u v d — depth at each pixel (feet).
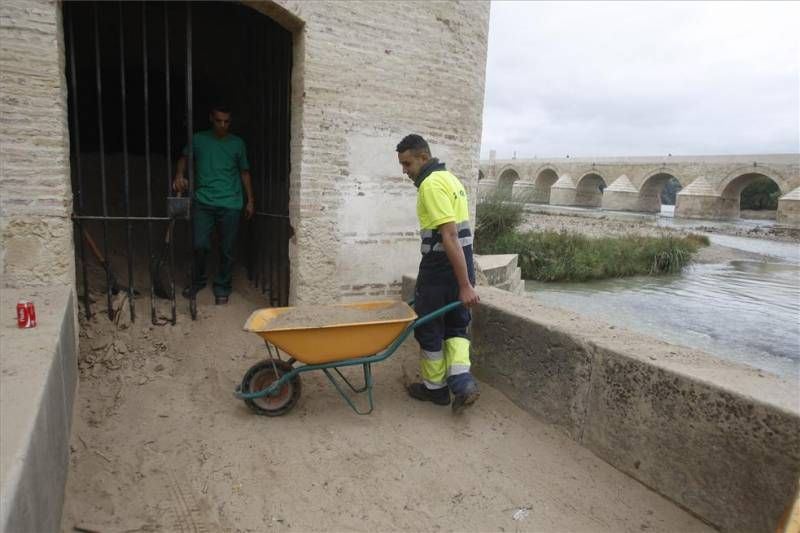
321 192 15.23
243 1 13.71
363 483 9.50
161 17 19.27
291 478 9.55
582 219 105.29
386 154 16.20
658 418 9.07
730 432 7.96
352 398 12.71
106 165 20.26
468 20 17.61
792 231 97.66
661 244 56.49
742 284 47.65
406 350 15.56
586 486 9.53
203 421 11.28
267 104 17.71
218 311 15.84
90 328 13.66
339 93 15.05
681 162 140.97
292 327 10.55
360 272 16.30
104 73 20.81
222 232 16.02
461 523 8.60
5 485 4.51
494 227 53.16
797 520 5.93
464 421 11.78
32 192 11.71
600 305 37.19
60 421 8.11
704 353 9.93
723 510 8.10
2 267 11.64
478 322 13.69
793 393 7.87
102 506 8.45
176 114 22.27
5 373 6.95
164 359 13.51
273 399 11.69
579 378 10.68
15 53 11.22
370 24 15.31
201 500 8.84
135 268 17.21
